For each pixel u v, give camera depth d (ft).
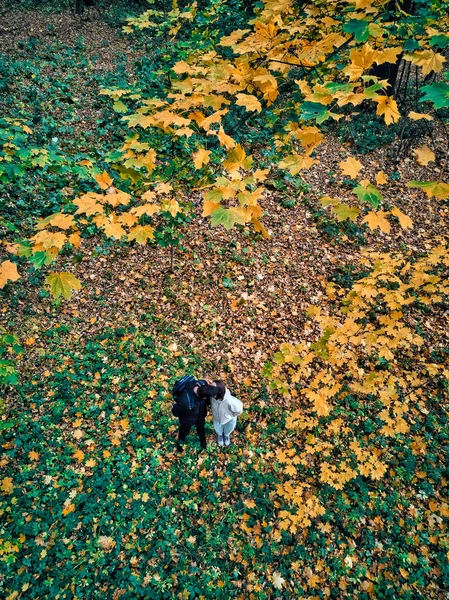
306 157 5.81
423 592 13.26
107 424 16.35
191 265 23.02
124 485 14.73
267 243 24.90
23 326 18.79
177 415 14.83
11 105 28.25
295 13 9.75
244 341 20.29
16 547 12.76
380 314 20.83
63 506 13.92
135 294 21.29
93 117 29.86
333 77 9.42
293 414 13.78
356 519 14.78
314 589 13.23
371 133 31.48
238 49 8.34
